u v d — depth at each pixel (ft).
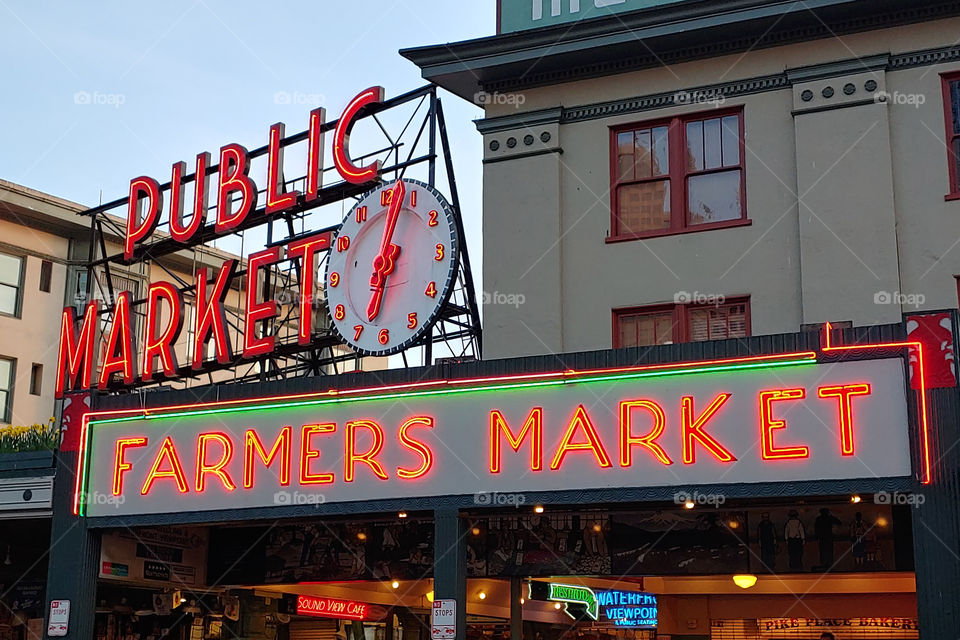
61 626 62.44
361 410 58.03
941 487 46.65
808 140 63.82
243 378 83.61
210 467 60.90
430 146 77.41
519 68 70.38
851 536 56.24
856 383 48.80
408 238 75.25
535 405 54.29
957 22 62.34
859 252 61.41
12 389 139.54
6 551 78.38
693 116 67.51
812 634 80.53
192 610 74.02
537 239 68.90
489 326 68.69
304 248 81.66
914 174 61.77
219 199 87.92
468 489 54.70
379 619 83.56
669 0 68.08
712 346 51.52
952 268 59.98
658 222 67.31
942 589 45.75
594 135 69.51
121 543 66.44
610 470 52.24
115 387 90.53
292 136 85.61
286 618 78.64
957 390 47.29
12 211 141.18
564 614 83.41
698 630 82.89
